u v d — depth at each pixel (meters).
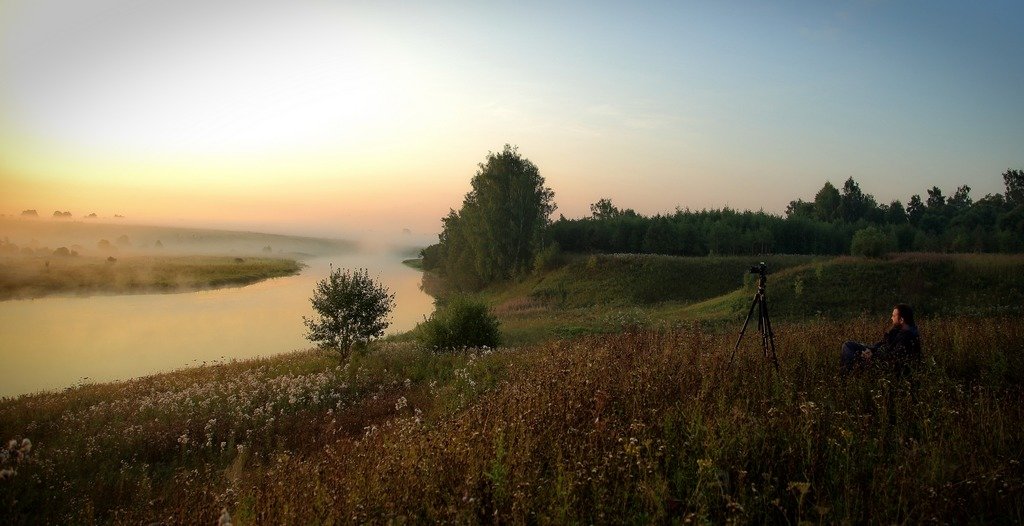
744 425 5.14
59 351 32.12
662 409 5.75
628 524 3.99
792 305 29.59
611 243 70.81
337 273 20.58
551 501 4.03
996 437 5.02
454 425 6.02
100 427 12.44
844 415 5.59
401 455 5.28
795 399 6.36
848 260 35.06
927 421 5.08
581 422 5.48
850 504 4.10
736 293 34.09
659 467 4.57
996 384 7.25
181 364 28.25
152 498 7.43
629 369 7.72
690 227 64.75
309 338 20.23
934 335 10.56
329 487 4.91
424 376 16.25
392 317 47.31
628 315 33.41
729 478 4.52
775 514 4.15
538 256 58.94
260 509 4.75
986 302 27.33
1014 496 3.93
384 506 4.31
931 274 31.56
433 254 114.56
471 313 22.91
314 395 13.70
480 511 4.01
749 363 8.23
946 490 3.95
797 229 65.94
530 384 7.31
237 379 16.91
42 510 6.96
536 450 4.93
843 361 8.33
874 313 27.56
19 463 7.48
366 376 16.39
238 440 10.88
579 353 10.02
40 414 14.23
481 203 66.38
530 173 67.06
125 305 59.28
